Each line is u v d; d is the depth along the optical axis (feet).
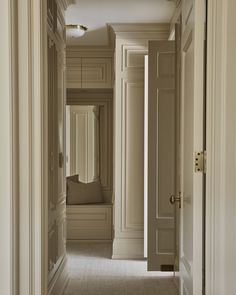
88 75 18.30
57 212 10.50
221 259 5.82
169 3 12.63
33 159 6.02
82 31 14.92
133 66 15.28
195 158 6.11
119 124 15.33
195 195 6.12
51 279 9.41
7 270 5.85
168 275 13.16
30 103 5.98
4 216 5.84
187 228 7.14
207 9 5.96
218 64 5.78
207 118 5.91
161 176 13.06
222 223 5.78
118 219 15.34
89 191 19.20
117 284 12.25
